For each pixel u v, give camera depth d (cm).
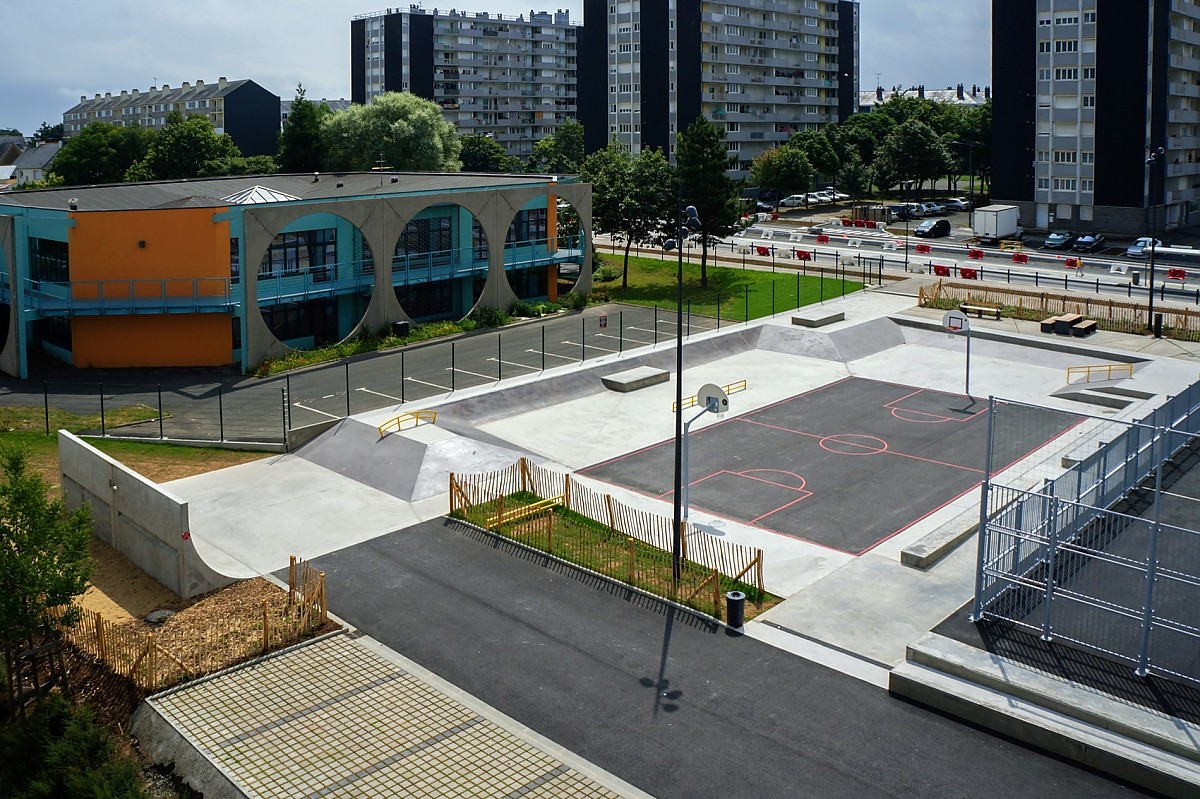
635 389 4925
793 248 8612
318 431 4144
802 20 14238
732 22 13250
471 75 16350
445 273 6172
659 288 7250
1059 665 2294
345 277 5778
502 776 2008
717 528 3278
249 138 15462
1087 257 8181
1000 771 2031
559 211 7681
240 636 2583
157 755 2155
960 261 8119
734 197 7200
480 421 4412
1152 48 8988
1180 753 1984
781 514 3394
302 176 7050
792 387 4959
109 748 2161
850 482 3681
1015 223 9394
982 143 12600
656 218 7138
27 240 5178
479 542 3191
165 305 5156
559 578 2934
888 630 2595
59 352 5450
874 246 8988
